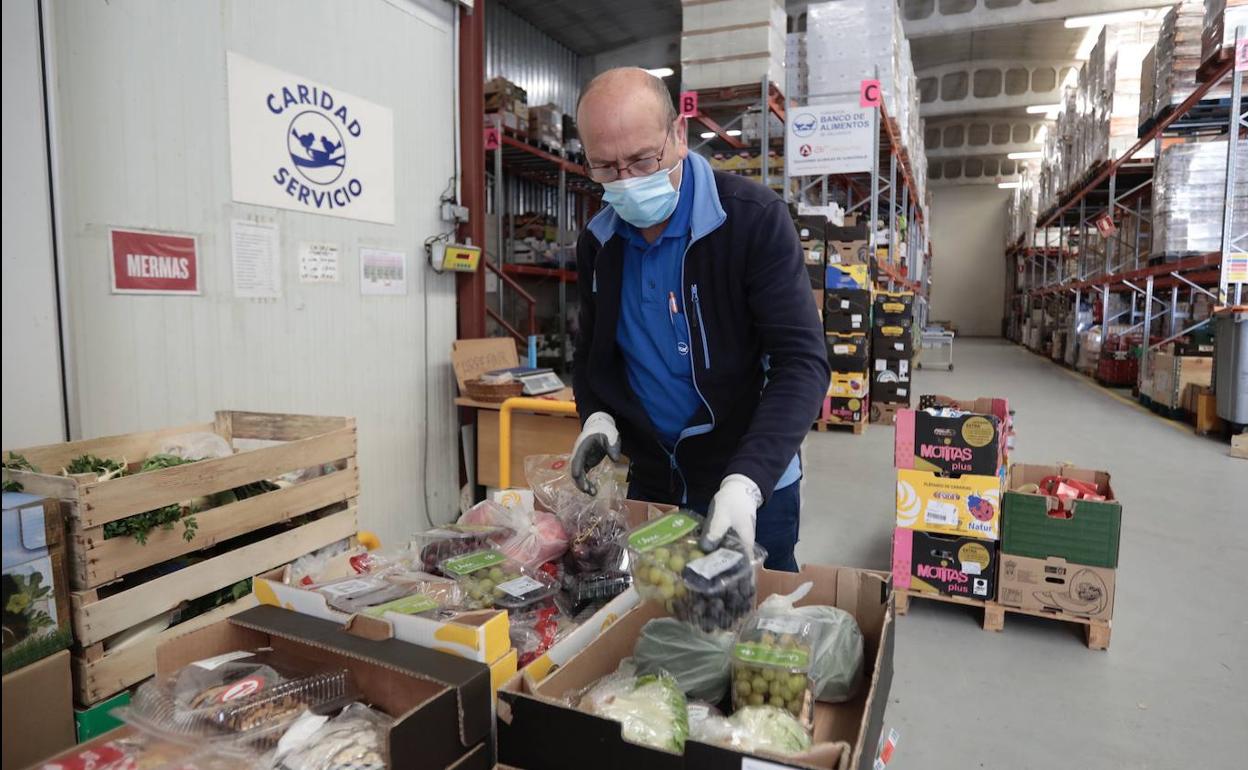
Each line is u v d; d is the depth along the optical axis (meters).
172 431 1.99
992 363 12.98
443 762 0.76
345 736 0.81
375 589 1.03
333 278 2.86
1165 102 6.89
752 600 0.99
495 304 8.47
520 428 3.40
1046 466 3.21
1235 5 5.75
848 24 6.72
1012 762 1.95
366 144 2.96
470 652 0.85
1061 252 13.62
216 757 0.79
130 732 0.83
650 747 0.71
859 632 1.06
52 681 1.34
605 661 1.00
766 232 1.32
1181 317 8.74
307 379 2.77
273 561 1.78
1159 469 5.02
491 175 9.27
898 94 7.65
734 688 0.92
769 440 1.18
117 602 1.46
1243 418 5.50
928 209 20.09
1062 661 2.50
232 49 2.41
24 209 1.87
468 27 3.45
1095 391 9.07
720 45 6.05
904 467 2.78
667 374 1.48
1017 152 18.25
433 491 3.48
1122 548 3.53
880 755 0.93
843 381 6.34
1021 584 2.66
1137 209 9.40
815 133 6.33
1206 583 3.13
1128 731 2.10
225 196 2.42
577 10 10.90
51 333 1.93
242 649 0.97
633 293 1.46
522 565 1.17
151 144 2.19
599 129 1.20
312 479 1.89
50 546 1.34
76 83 1.99
